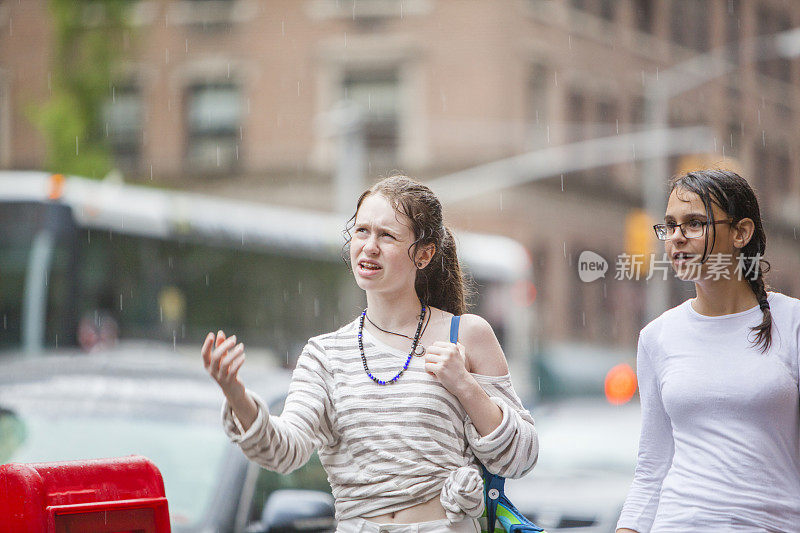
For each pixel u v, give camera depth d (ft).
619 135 268.41
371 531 26.94
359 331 28.40
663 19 288.30
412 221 28.02
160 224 108.68
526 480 56.24
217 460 39.88
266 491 40.19
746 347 28.53
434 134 233.55
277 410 41.39
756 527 27.61
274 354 117.91
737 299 29.17
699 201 28.96
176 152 252.62
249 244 117.91
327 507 38.40
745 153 327.06
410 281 28.37
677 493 28.58
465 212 224.74
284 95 246.27
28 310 98.84
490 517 27.89
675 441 29.27
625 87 271.69
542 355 220.02
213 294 112.98
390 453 26.91
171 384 45.21
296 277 122.72
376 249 27.89
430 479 26.89
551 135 240.32
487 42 231.09
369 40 239.30
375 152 236.63
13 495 26.78
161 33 252.62
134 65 253.03
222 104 252.01
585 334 244.83
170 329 108.17
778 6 347.97
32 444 40.34
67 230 100.37
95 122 171.63
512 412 27.25
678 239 29.22
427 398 27.09
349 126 173.17
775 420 28.02
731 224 29.09
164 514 28.04
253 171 247.09
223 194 249.96
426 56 234.58
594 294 246.06
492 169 224.12
